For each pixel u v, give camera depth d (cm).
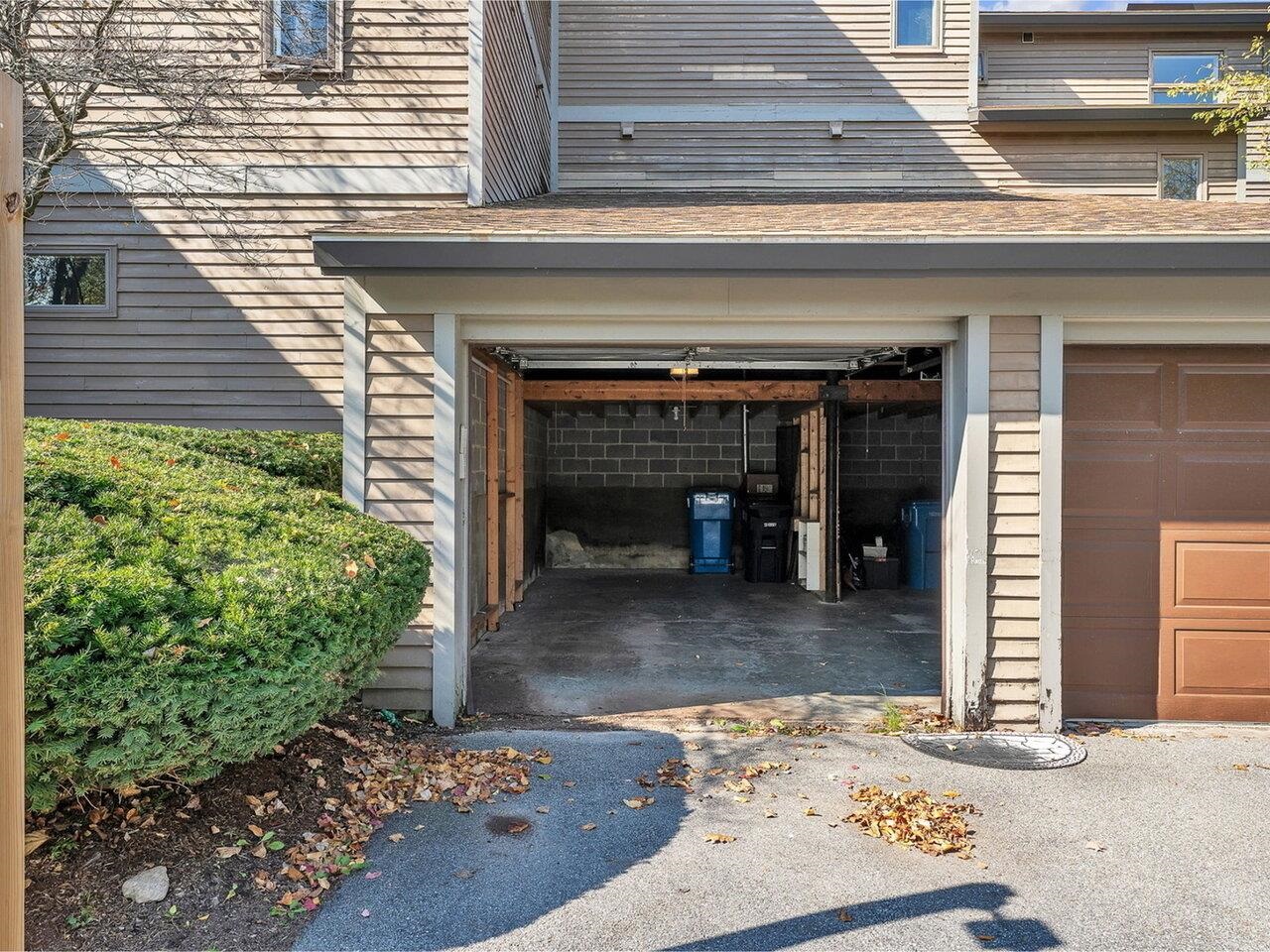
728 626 770
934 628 763
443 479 471
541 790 381
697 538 1095
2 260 153
